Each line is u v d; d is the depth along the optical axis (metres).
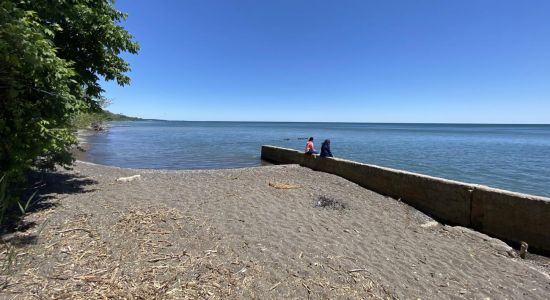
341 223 7.00
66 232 5.18
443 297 4.24
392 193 10.37
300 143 41.94
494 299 4.33
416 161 24.33
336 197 9.52
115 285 3.72
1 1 4.00
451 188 8.32
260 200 8.41
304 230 6.27
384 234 6.57
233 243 5.24
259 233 5.84
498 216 7.24
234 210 7.27
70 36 7.39
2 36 3.82
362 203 9.08
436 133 84.06
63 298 3.40
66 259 4.26
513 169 20.98
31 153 5.14
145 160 23.12
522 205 6.80
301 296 3.89
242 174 13.09
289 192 9.69
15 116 4.59
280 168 15.33
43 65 4.61
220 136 58.56
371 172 11.43
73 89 7.12
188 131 82.38
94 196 7.80
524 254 6.18
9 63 4.11
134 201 7.46
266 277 4.23
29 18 4.61
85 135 43.41
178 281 3.92
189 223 6.01
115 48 7.91
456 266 5.29
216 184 10.43
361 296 4.00
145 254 4.57
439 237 6.75
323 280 4.30
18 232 5.06
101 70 8.19
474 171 20.16
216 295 3.71
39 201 6.96
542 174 19.25
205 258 4.60
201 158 24.80
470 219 7.85
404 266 5.05
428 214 8.83
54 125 5.64
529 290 4.66
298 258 4.89
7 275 3.73
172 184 10.05
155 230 5.51
